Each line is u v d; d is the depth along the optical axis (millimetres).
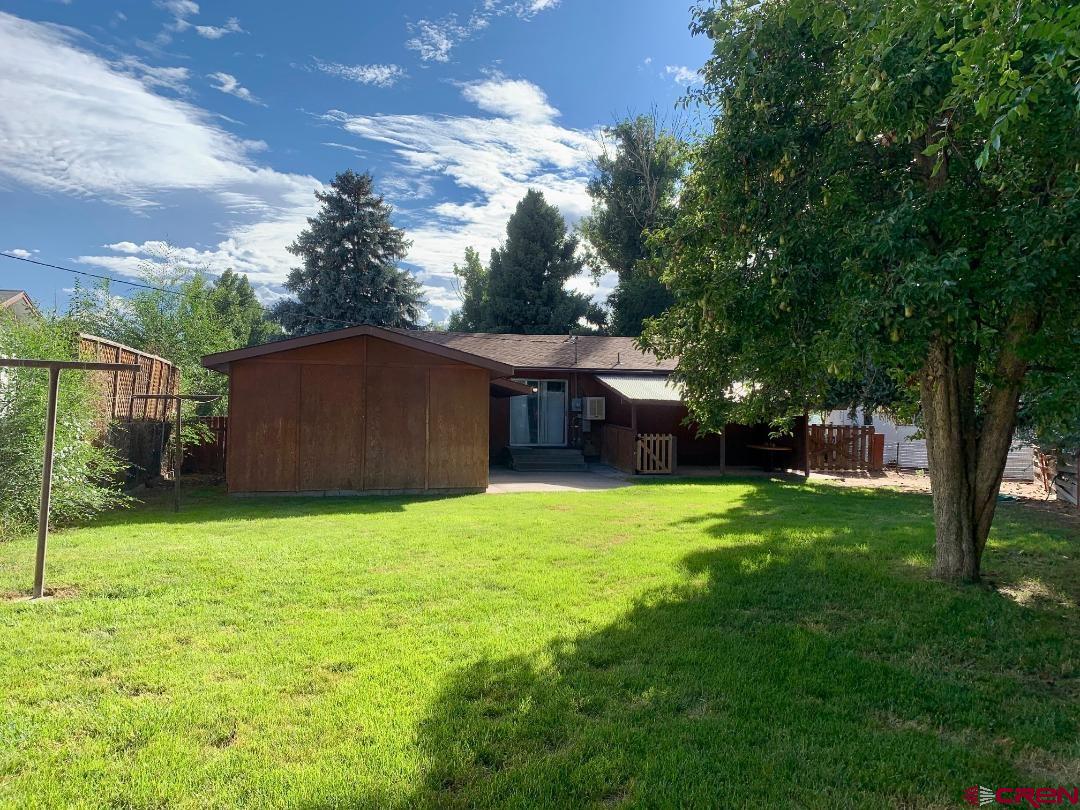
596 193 38375
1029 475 20703
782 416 8898
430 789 3270
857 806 3225
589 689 4410
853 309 5566
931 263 5219
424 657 4871
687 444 23125
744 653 5113
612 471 20641
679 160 8805
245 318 45469
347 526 10180
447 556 8031
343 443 14320
